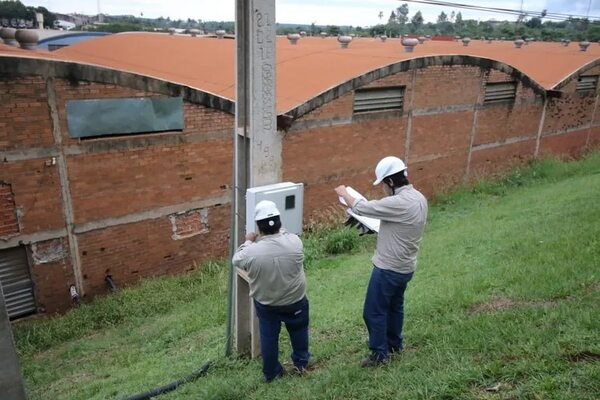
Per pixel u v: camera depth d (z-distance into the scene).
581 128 21.77
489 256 8.09
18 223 9.20
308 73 14.49
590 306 4.70
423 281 7.60
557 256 6.92
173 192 11.02
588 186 13.27
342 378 4.39
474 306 5.80
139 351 7.30
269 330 4.73
